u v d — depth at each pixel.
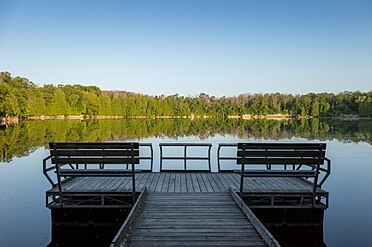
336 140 21.17
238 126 40.91
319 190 5.75
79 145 5.43
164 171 7.87
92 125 40.53
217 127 38.22
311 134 26.45
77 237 5.48
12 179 9.33
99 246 5.09
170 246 3.68
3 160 12.82
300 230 5.60
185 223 4.41
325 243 5.18
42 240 5.17
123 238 3.80
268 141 20.39
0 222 5.88
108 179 6.83
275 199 5.66
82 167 10.80
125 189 5.84
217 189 6.16
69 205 5.50
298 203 5.67
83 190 5.66
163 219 4.56
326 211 6.61
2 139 21.23
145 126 39.94
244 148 5.41
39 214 6.29
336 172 10.61
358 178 9.69
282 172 5.52
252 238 3.93
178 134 26.34
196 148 17.34
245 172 5.52
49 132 27.64
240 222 4.47
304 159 5.48
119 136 24.08
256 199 5.62
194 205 5.20
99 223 5.61
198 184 6.56
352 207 6.87
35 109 57.41
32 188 8.26
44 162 5.61
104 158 5.48
